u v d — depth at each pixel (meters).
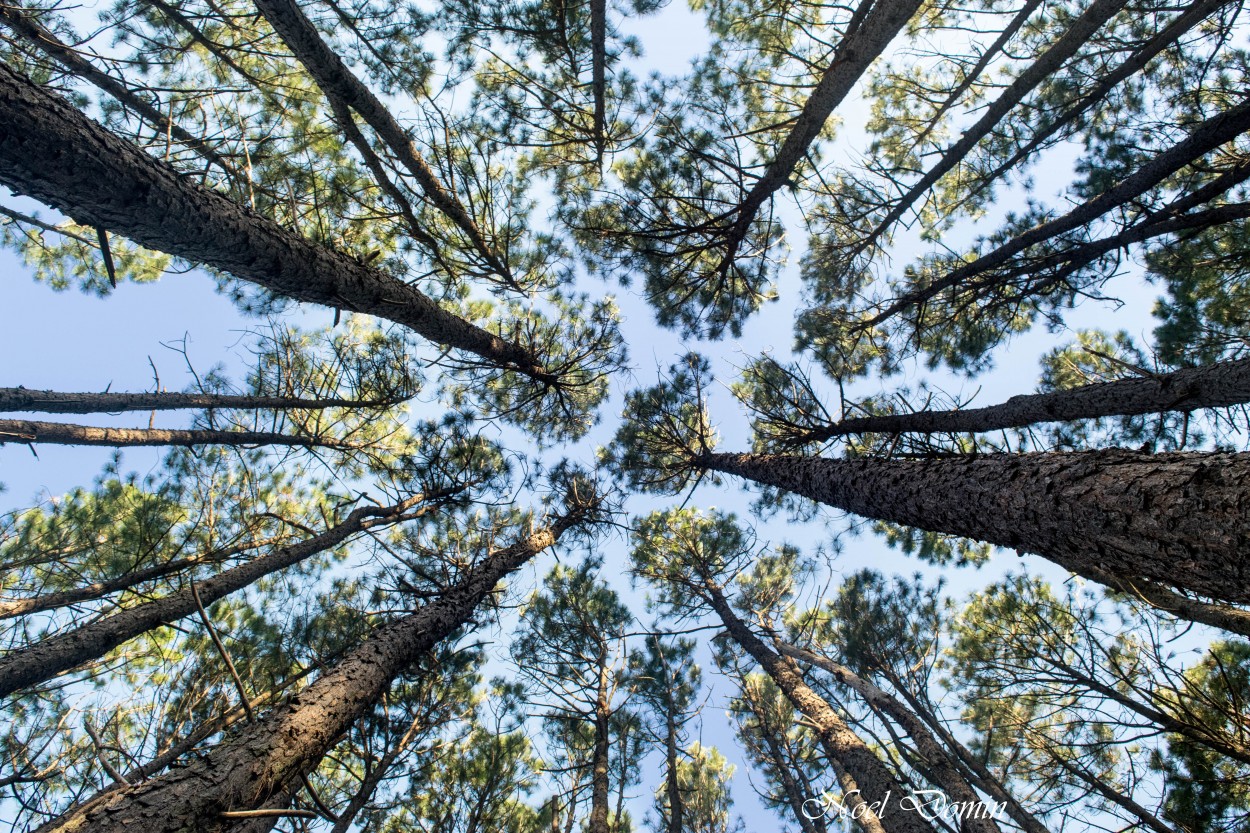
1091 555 2.61
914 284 8.38
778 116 6.89
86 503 6.77
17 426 5.19
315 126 6.69
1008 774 6.70
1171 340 6.63
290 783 3.12
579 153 7.42
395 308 5.46
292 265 4.01
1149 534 2.25
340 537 7.38
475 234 6.55
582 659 9.24
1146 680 5.98
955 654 7.98
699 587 10.47
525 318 9.20
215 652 6.66
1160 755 5.49
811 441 7.87
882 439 7.05
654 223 6.37
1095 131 7.08
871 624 8.33
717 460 8.78
